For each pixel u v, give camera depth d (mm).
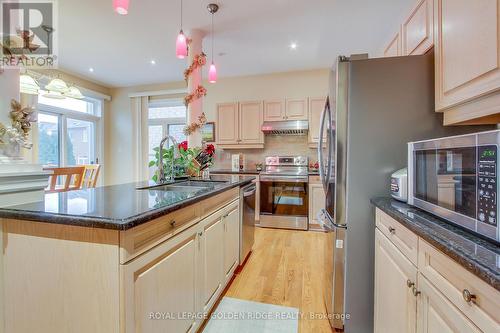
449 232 830
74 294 944
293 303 1886
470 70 983
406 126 1434
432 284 824
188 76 3051
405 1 2451
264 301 1910
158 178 2283
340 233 1525
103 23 2848
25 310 1021
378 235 1370
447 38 1174
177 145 2613
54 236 969
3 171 1173
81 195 1428
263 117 4266
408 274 1001
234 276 2291
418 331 918
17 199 1185
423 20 1471
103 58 3879
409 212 1103
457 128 1383
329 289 1668
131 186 1895
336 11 2623
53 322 978
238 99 4699
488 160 715
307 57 3822
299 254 2814
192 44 3004
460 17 1054
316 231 3701
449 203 910
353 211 1503
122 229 854
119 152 5438
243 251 2473
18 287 1029
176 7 2545
